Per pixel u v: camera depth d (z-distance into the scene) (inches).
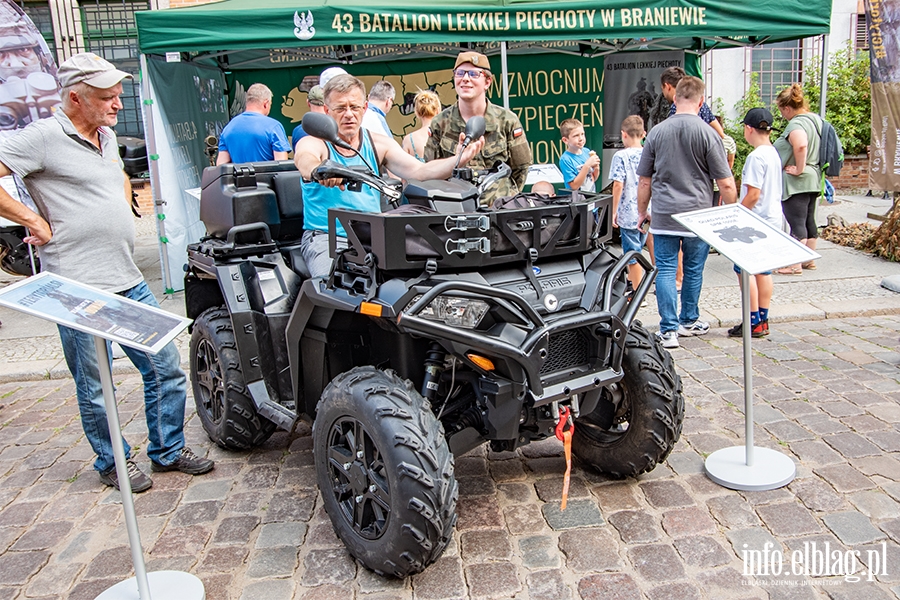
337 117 142.5
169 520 137.6
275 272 155.8
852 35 527.8
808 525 124.3
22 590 118.3
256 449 168.4
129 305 104.0
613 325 115.2
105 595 113.0
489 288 106.3
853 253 331.6
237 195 155.3
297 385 134.6
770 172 227.3
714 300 269.3
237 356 156.6
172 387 154.2
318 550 124.9
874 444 152.5
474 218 108.4
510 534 126.3
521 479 146.3
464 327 108.1
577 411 120.0
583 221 119.7
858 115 513.0
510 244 114.6
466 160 139.3
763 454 146.9
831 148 307.1
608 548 120.6
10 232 298.0
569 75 411.2
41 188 135.4
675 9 273.9
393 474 106.0
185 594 111.6
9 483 157.0
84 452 171.8
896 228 314.8
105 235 140.3
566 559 118.2
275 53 394.0
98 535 133.9
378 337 128.8
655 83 413.4
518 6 266.4
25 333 267.4
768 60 524.1
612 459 139.8
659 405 132.1
